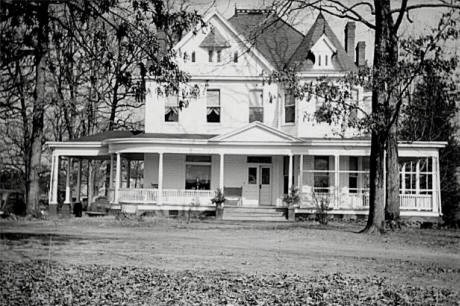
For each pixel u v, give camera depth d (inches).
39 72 1067.9
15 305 327.9
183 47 1262.3
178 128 1259.8
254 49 1250.0
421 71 729.0
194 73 1256.2
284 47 1353.3
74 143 1240.2
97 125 1865.2
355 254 604.1
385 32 813.9
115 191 1200.8
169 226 927.0
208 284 402.6
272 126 1252.5
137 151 1178.6
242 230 857.5
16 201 1269.7
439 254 621.9
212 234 791.7
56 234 761.6
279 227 929.5
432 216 1132.5
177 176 1256.8
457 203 1647.4
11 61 446.3
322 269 489.7
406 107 856.9
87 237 725.3
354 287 404.5
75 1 414.6
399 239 763.4
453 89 772.6
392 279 444.5
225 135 1166.3
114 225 936.3
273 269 484.1
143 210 1177.4
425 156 1154.7
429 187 1625.2
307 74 1213.1
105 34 462.0
